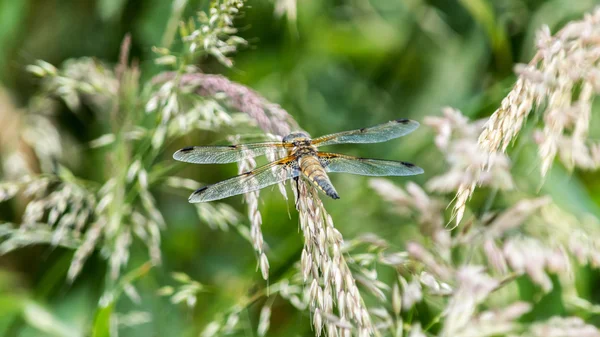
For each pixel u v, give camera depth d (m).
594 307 0.74
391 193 0.71
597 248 0.71
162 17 0.80
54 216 0.74
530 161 0.78
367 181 0.80
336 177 0.82
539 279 0.70
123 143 0.74
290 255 0.78
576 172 0.79
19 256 0.81
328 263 0.67
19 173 0.80
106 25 0.82
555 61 0.68
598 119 0.80
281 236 0.80
